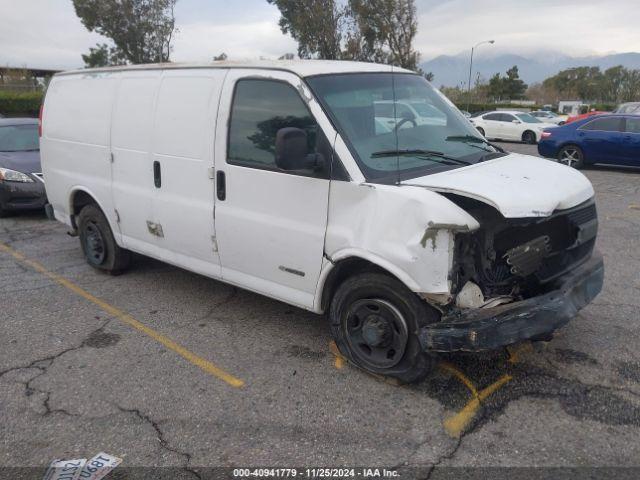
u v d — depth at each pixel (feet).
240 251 13.99
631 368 12.66
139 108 16.19
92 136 18.12
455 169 12.05
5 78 128.16
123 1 125.70
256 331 15.12
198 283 18.94
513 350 13.51
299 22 114.21
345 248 11.64
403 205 10.69
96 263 19.95
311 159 11.84
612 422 10.73
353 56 112.98
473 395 11.75
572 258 12.41
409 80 14.84
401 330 11.48
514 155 14.17
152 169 15.96
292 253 12.78
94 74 18.21
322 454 10.06
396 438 10.44
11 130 31.71
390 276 11.42
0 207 28.55
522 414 11.05
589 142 46.03
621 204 31.37
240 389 12.23
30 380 12.78
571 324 14.90
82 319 16.14
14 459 10.07
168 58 134.10
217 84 14.01
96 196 18.43
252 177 13.20
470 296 10.96
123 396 12.05
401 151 12.24
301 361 13.42
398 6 107.45
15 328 15.58
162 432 10.79
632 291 17.37
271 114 12.84
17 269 20.75
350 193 11.50
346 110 12.30
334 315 12.65
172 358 13.71
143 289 18.44
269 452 10.15
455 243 10.58
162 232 16.20
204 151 14.28
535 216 10.23
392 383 12.28
